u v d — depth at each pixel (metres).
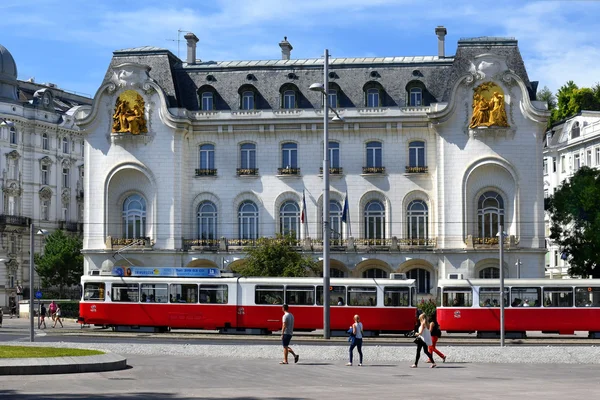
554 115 120.00
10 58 103.88
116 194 74.75
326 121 52.88
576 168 102.31
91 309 58.41
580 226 73.69
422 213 73.06
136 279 58.06
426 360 38.78
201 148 75.50
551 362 38.69
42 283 100.56
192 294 57.28
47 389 27.50
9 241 101.56
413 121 72.88
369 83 74.06
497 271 70.56
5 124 72.88
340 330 56.03
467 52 72.81
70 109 113.50
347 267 71.88
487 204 71.31
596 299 54.88
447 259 70.50
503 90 70.88
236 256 73.00
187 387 28.27
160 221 73.62
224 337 53.31
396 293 55.94
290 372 33.44
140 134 73.94
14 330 62.25
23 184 103.75
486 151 70.62
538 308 55.09
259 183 74.50
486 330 55.41
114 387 28.16
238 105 75.25
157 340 50.44
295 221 74.25
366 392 26.95
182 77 76.81
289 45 81.38
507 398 25.33
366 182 73.50
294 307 56.22
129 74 74.38
